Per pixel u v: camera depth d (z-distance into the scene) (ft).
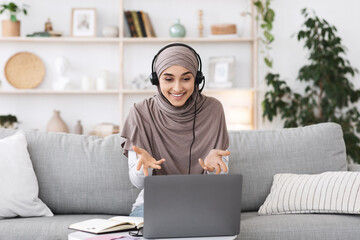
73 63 14.47
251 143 7.93
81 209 7.47
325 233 6.42
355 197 6.70
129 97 14.53
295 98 13.74
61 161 7.49
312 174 7.74
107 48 14.51
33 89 13.76
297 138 8.02
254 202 7.68
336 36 14.19
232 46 14.64
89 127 14.51
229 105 14.69
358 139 13.05
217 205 4.70
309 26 13.12
